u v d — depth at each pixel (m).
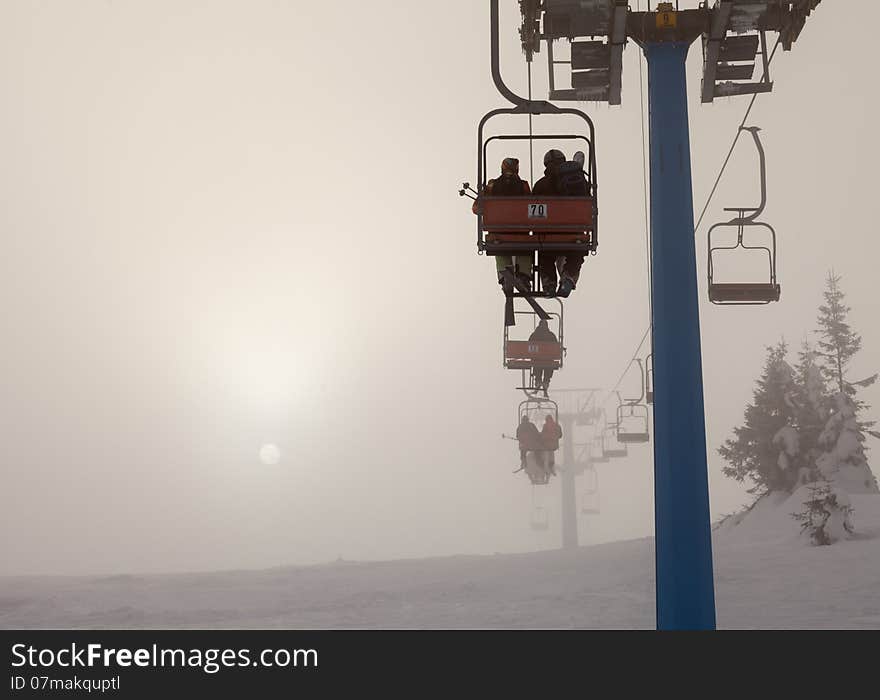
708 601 12.80
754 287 20.42
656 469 13.29
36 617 35.59
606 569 47.09
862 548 45.12
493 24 13.05
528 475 32.53
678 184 13.74
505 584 41.47
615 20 13.73
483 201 13.42
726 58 14.47
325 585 47.59
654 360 13.49
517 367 25.58
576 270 13.82
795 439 68.38
